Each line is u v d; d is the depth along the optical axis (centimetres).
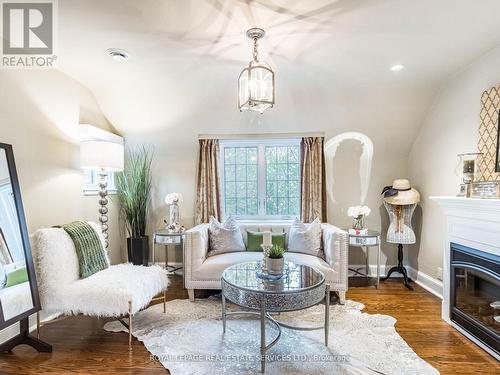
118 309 229
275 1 191
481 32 232
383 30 228
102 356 220
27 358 218
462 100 303
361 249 427
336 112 379
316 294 220
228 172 448
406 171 418
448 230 273
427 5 197
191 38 238
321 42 245
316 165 411
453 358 216
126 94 356
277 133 414
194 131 411
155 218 442
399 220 376
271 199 447
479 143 275
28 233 248
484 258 230
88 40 241
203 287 323
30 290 227
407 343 236
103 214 337
